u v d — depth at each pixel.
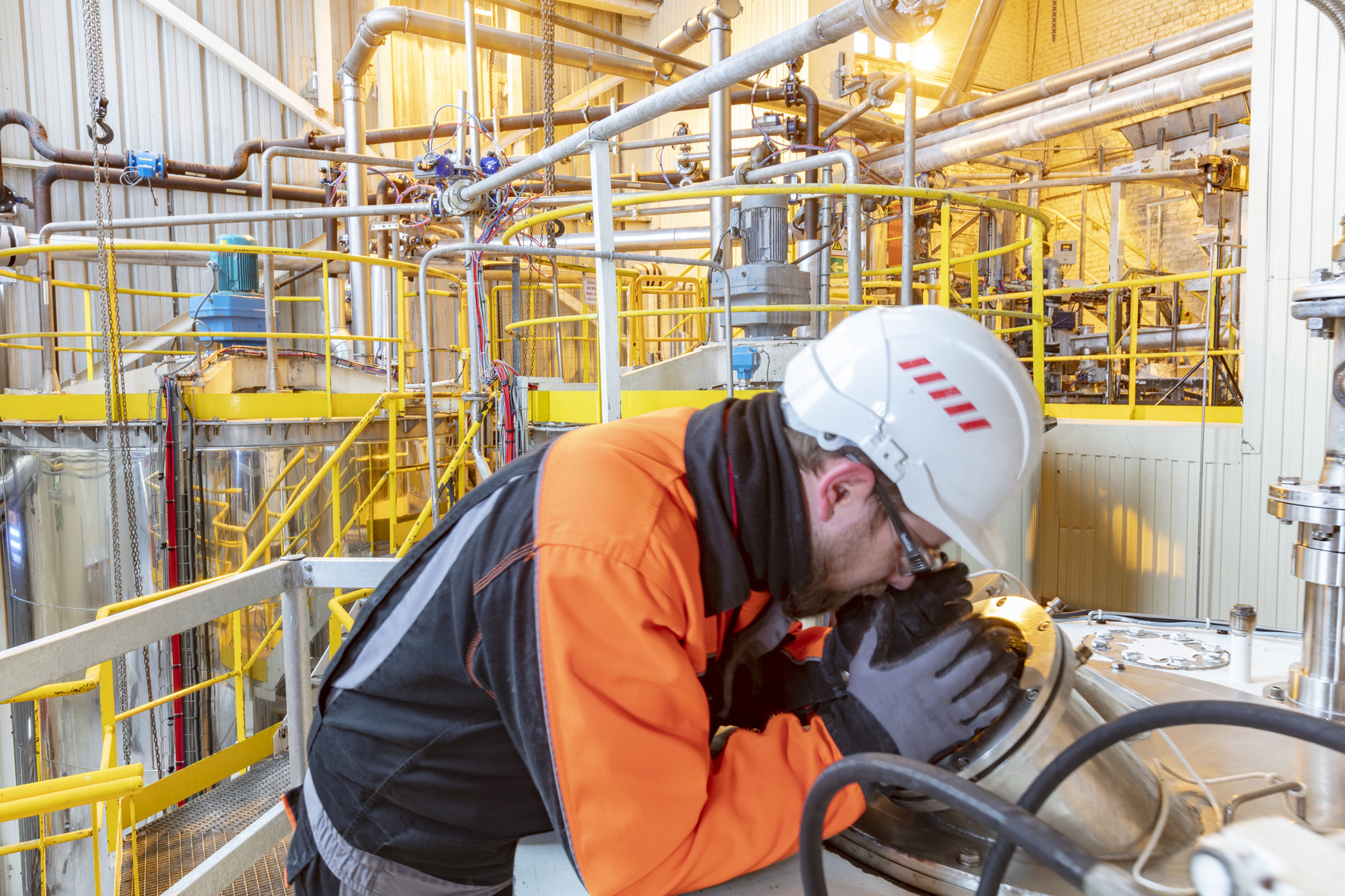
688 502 0.75
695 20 7.95
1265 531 2.77
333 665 0.92
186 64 10.08
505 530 0.74
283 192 10.15
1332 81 2.49
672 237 8.54
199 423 4.79
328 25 10.71
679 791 0.69
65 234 9.13
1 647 6.08
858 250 3.69
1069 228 13.45
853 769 0.50
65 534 5.08
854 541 0.76
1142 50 8.33
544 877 0.81
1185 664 1.38
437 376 11.27
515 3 7.75
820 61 10.04
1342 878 0.35
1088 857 0.38
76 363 9.53
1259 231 2.71
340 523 4.96
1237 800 0.83
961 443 0.71
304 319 10.82
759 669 0.93
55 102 9.41
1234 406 5.35
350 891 0.88
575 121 9.34
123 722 4.89
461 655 0.76
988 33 8.88
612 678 0.67
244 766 2.88
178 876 2.00
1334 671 1.11
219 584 1.39
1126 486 3.17
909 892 0.81
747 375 4.55
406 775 0.83
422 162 6.31
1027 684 0.79
